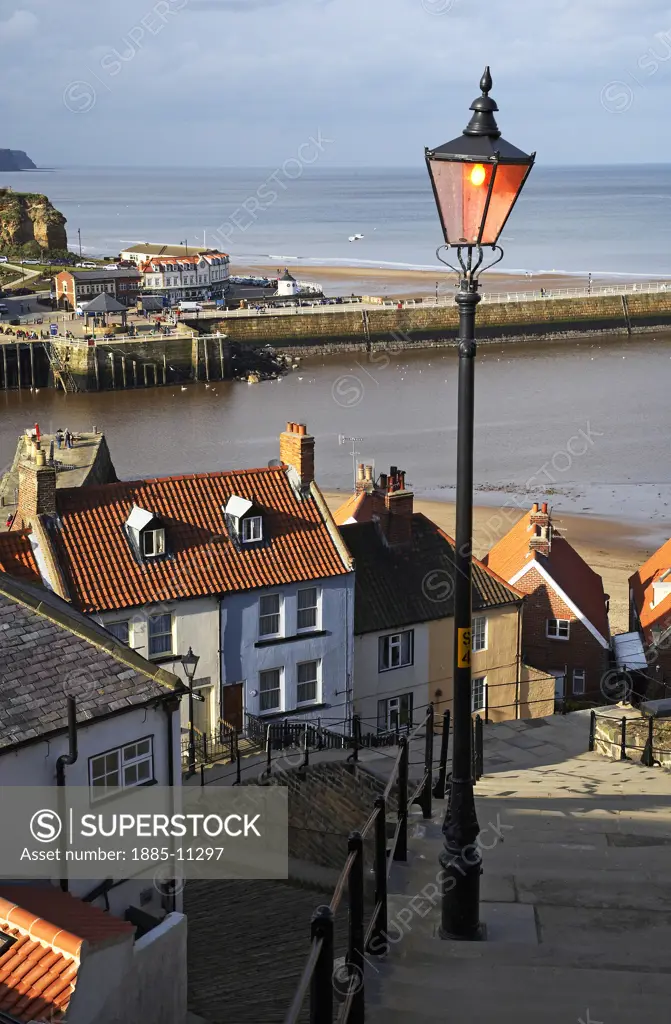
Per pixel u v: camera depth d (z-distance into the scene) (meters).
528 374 134.38
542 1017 9.17
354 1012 8.83
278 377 139.75
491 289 183.25
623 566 66.81
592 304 165.12
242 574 36.41
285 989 14.88
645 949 10.52
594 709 22.56
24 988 12.87
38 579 34.19
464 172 10.02
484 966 10.14
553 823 14.57
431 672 41.25
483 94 10.15
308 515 38.91
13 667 18.36
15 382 138.50
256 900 20.53
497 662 42.53
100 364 135.38
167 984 14.73
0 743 16.97
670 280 194.25
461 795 10.93
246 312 154.88
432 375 135.12
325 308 158.25
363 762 23.03
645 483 85.62
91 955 13.27
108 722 18.42
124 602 34.16
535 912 11.42
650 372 134.62
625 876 12.41
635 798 16.03
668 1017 9.16
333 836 21.77
